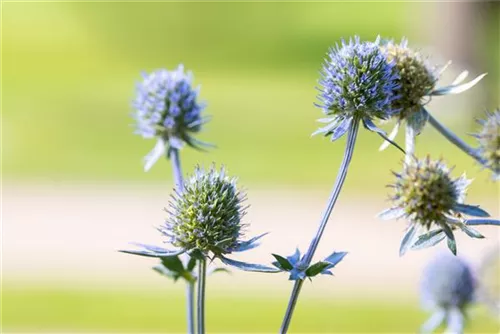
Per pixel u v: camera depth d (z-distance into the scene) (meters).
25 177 23.92
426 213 3.21
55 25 46.62
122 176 23.92
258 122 30.11
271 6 47.16
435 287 5.30
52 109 31.72
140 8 46.94
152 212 20.39
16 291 15.08
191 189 3.25
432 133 23.69
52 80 38.16
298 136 28.03
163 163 25.03
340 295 14.17
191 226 3.17
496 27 30.38
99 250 17.56
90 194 22.00
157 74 4.29
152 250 3.15
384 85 3.33
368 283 14.77
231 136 28.20
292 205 20.52
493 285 5.27
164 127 4.15
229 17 47.59
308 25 46.91
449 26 30.12
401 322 13.09
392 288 14.52
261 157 25.61
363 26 46.09
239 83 38.16
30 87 36.09
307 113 31.38
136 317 14.05
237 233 3.25
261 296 14.32
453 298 5.25
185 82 4.25
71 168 24.80
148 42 45.84
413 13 36.47
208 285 14.68
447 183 3.22
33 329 13.69
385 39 3.87
